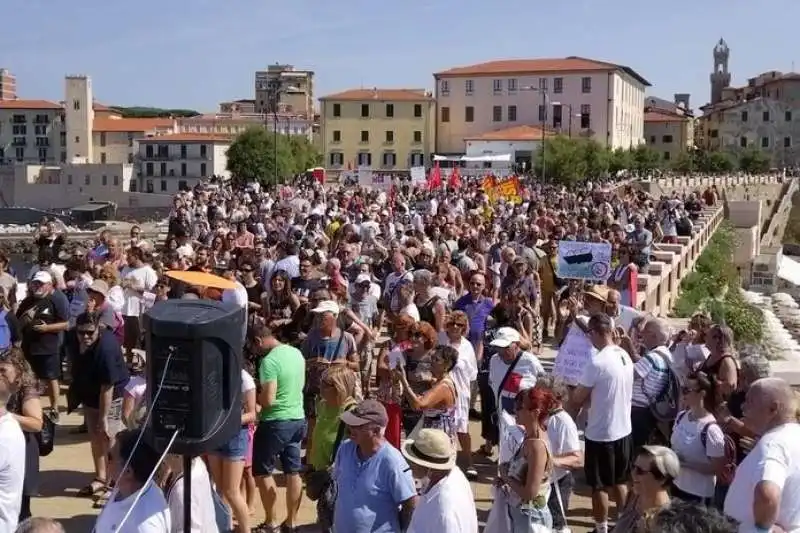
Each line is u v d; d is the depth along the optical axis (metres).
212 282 7.70
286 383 8.66
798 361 13.48
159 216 100.88
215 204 37.91
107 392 9.70
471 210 33.75
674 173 112.50
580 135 107.88
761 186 95.69
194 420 5.44
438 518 6.19
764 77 153.12
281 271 13.27
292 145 105.88
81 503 9.93
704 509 4.61
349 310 12.20
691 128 155.75
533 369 9.38
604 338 8.66
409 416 9.27
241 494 8.41
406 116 118.25
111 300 12.61
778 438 5.83
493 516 6.96
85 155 135.25
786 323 32.69
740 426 7.48
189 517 5.69
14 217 102.50
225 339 5.51
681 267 32.91
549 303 18.23
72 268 14.39
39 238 17.22
